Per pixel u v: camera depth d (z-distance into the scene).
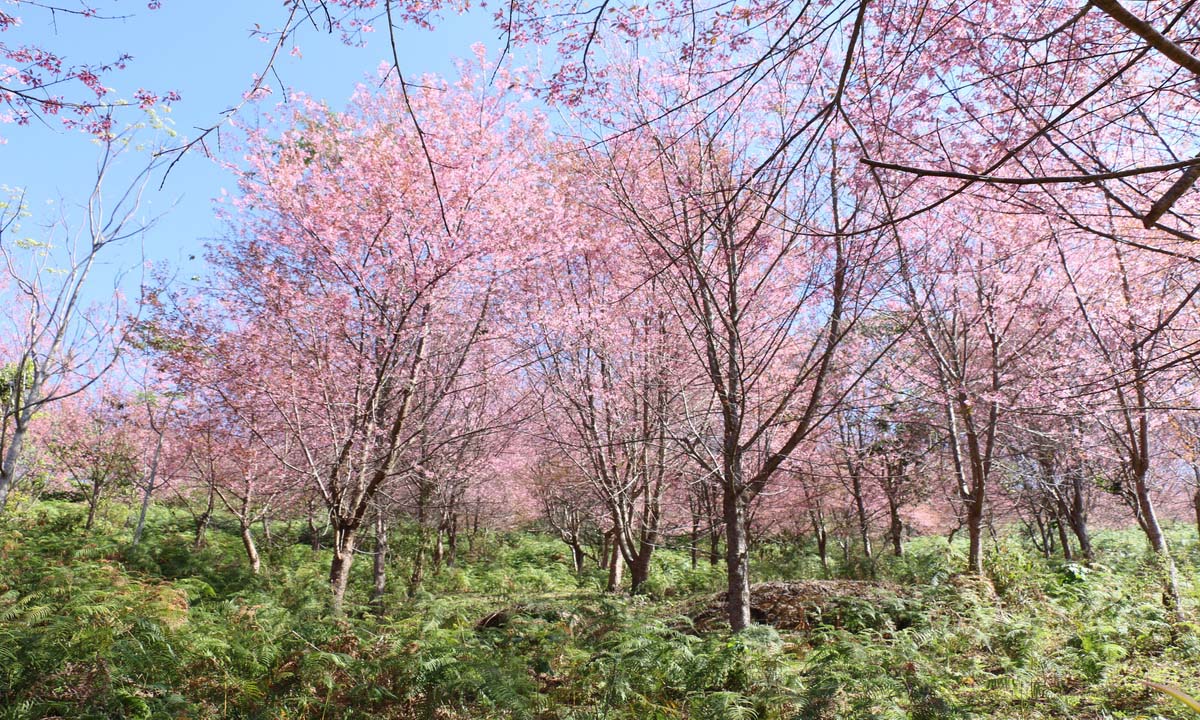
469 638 8.58
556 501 18.64
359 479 9.66
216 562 15.54
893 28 4.41
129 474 17.69
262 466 13.96
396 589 14.25
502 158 9.56
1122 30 4.52
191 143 2.96
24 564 12.27
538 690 7.04
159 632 7.14
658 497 12.38
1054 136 5.19
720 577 16.28
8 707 5.98
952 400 9.66
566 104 4.55
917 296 9.66
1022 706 6.32
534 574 19.20
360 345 9.84
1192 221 5.48
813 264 8.20
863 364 10.76
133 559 14.36
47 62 3.84
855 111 5.96
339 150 10.02
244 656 7.06
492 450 14.31
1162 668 6.79
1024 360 10.01
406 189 8.73
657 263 8.25
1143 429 8.70
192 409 11.88
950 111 5.75
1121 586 9.94
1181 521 24.67
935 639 8.02
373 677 6.82
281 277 9.63
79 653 6.59
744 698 6.38
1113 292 7.84
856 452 13.73
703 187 7.39
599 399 11.55
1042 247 8.20
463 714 6.53
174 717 6.05
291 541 21.03
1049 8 4.78
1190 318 7.15
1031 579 10.63
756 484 8.08
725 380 9.17
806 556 19.97
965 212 8.08
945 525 21.61
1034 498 17.27
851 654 7.00
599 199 8.95
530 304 10.42
